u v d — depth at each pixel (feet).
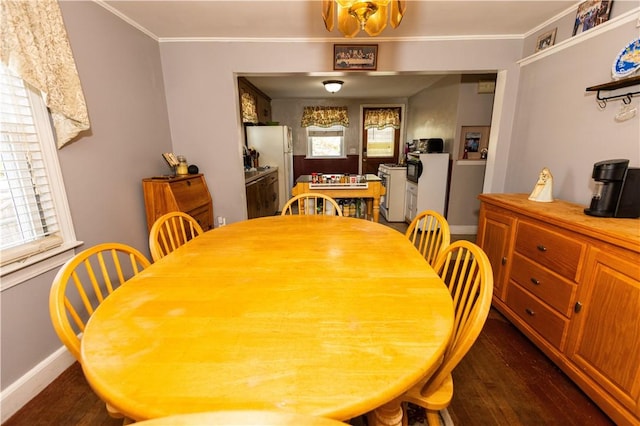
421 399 2.86
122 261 6.86
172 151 9.04
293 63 8.58
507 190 9.20
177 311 2.76
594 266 4.28
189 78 8.63
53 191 5.10
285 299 2.96
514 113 8.80
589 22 6.15
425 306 2.82
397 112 19.77
